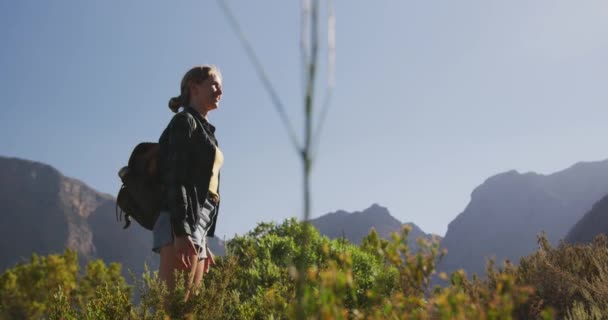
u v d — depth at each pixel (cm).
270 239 532
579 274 383
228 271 289
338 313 80
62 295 245
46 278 2731
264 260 484
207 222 335
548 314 85
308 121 51
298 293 59
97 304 247
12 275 2759
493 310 92
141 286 259
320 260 269
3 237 13500
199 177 315
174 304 257
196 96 346
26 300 2512
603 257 388
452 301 94
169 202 297
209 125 343
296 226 574
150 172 317
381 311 107
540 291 332
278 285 284
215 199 337
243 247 527
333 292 81
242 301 417
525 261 379
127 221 331
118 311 245
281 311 206
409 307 101
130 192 318
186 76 350
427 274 99
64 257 2934
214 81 348
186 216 298
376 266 404
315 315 78
